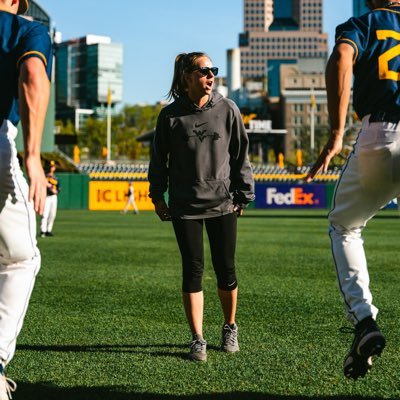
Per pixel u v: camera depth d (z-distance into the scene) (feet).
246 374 12.61
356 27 10.43
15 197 9.70
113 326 17.12
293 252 38.75
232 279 14.40
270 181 159.33
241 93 501.97
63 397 11.19
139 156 299.58
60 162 135.44
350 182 10.73
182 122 13.75
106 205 125.90
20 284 10.05
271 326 17.10
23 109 9.09
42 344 15.06
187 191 13.96
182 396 11.26
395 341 15.39
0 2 10.08
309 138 277.85
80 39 452.76
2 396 9.55
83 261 33.63
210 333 16.35
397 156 10.21
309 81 424.87
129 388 11.71
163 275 27.94
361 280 10.78
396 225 71.51
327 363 13.39
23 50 9.31
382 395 11.33
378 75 10.26
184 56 13.84
